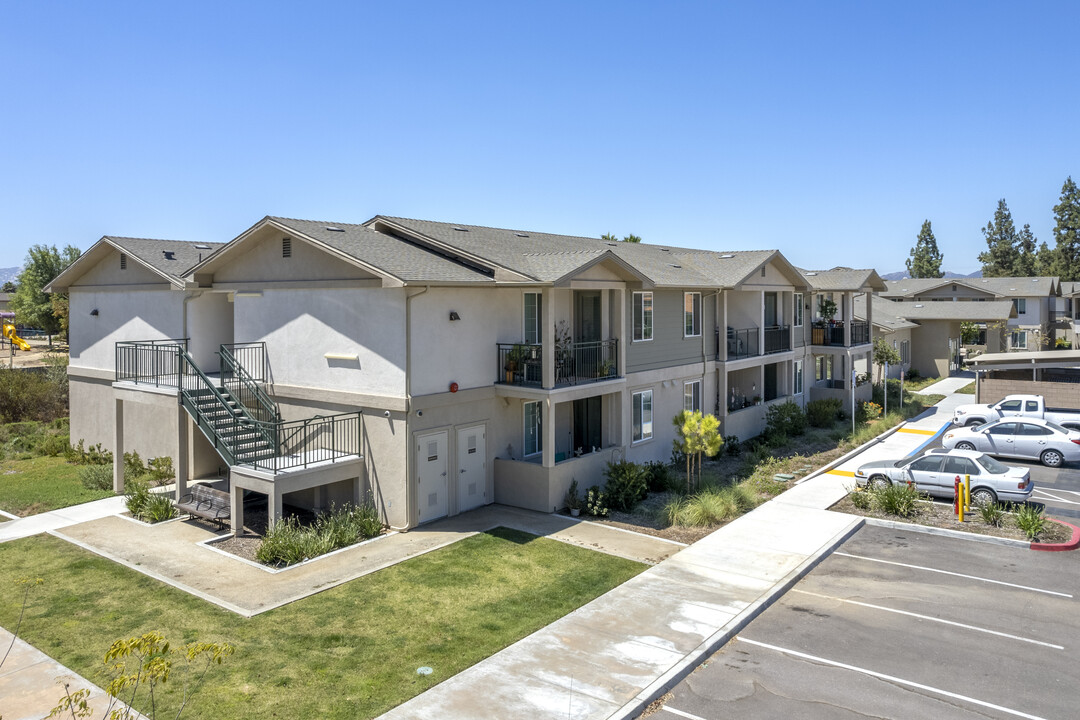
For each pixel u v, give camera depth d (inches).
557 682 413.1
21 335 3174.2
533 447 835.4
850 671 431.2
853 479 884.6
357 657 446.0
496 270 727.7
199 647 324.5
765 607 522.6
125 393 810.8
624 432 873.5
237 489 676.1
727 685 416.8
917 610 515.2
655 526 707.4
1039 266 3563.0
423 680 417.7
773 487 842.8
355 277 708.7
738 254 1134.4
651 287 843.4
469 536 674.2
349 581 567.5
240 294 824.3
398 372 685.9
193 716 382.9
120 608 518.3
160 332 916.6
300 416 771.4
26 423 1295.5
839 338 1339.8
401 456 687.7
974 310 1893.5
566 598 533.6
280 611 512.7
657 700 401.4
